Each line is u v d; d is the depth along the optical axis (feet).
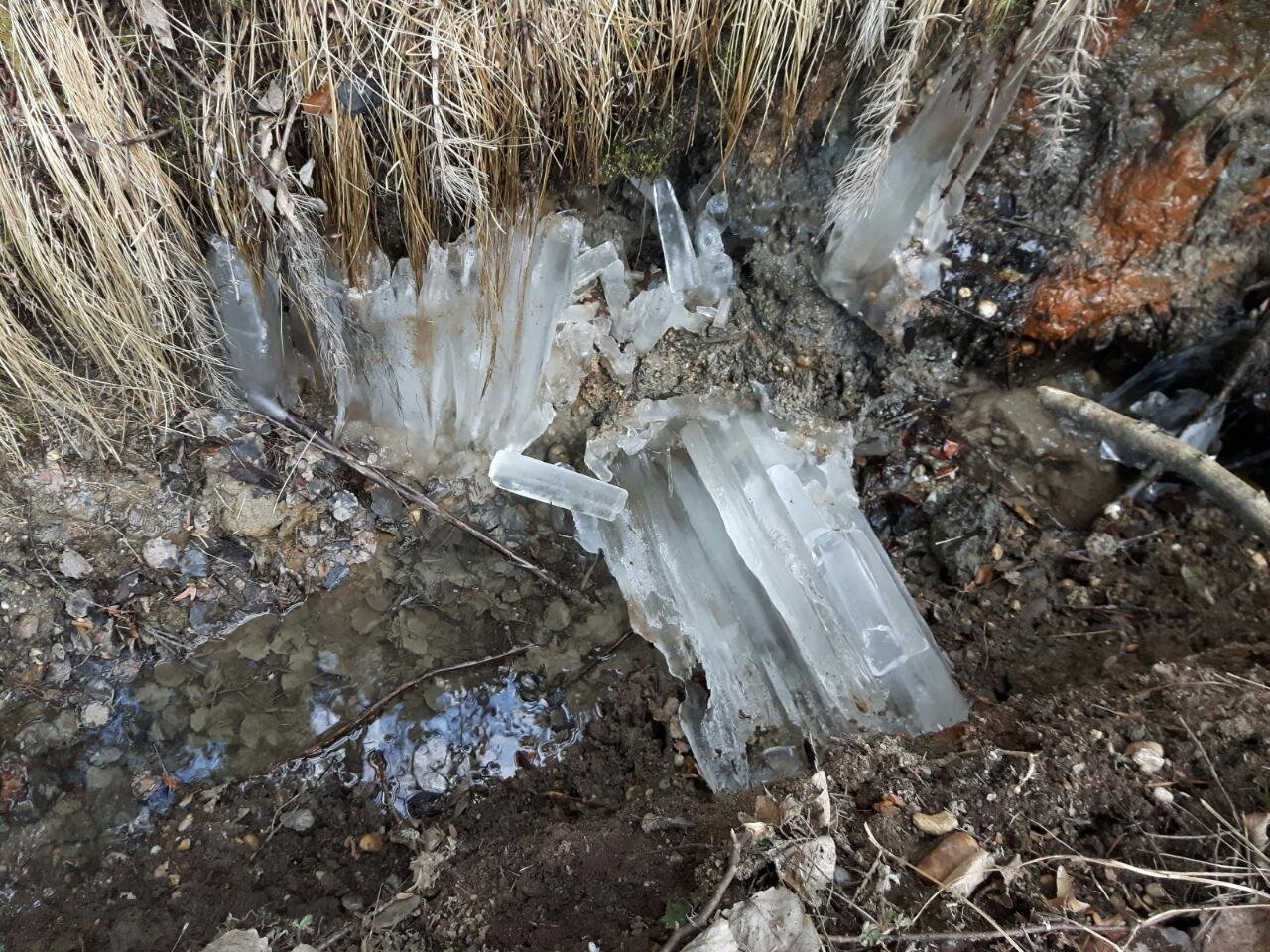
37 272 2.33
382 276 2.60
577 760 2.52
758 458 2.72
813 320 2.79
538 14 2.30
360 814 2.41
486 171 2.47
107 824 2.36
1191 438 2.73
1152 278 2.62
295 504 2.68
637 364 2.84
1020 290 2.68
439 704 2.59
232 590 2.64
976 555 2.68
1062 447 2.77
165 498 2.60
